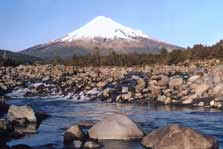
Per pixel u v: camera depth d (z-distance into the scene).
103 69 74.44
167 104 33.47
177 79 39.06
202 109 29.52
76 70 75.88
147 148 15.13
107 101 37.91
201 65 69.88
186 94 35.53
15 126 21.12
